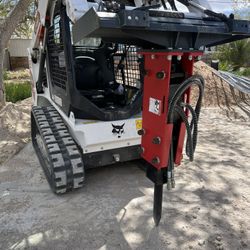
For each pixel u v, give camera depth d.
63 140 3.08
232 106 7.35
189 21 1.82
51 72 3.69
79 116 3.03
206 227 2.57
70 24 2.84
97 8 2.23
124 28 1.58
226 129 5.54
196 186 3.28
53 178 2.92
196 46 1.89
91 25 1.62
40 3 3.39
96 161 3.16
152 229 2.54
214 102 7.46
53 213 2.78
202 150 4.39
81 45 3.88
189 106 2.04
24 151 4.32
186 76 2.04
